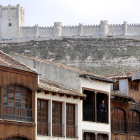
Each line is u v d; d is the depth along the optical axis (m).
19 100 36.78
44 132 39.28
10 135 34.97
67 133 41.88
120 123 49.81
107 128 46.75
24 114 36.91
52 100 40.22
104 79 46.28
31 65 47.59
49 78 46.28
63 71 45.41
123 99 49.94
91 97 45.81
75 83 44.53
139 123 52.34
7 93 35.88
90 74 45.53
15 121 35.50
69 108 42.66
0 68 34.84
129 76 52.28
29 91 37.69
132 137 50.72
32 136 36.97
